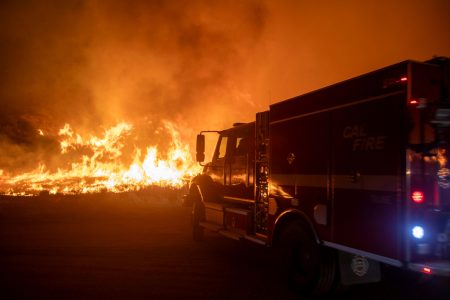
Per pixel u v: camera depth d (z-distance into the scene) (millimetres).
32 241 8828
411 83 3797
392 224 3848
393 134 3898
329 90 4820
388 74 4004
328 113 4812
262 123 6547
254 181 6680
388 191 3908
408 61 3809
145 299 5121
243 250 8094
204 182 8586
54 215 13039
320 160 4895
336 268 4797
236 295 5281
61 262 6984
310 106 5141
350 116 4469
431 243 3748
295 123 5426
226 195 7969
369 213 4117
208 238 9359
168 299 5121
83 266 6723
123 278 6047
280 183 5664
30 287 5586
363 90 4305
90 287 5594
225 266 6805
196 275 6246
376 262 4812
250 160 7047
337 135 4645
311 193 5016
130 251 7902
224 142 8594
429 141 3828
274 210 5781
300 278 5145
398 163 3818
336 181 4602
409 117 3783
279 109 5809
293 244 5312
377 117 4102
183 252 7871
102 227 10797
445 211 3824
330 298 5156
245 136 7387
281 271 5543
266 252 7926
